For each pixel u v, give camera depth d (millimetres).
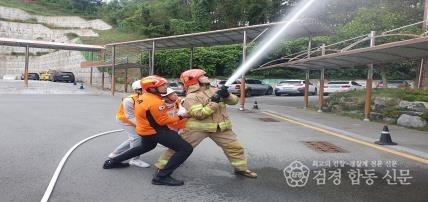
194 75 6145
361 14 21438
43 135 10266
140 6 59969
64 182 6035
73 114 15562
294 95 34062
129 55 41969
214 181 6199
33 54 57031
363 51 12797
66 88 33281
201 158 7719
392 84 31328
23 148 8492
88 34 58375
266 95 34688
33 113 15594
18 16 61406
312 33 20484
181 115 6141
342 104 18000
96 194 5504
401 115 13953
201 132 6238
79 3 70125
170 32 51125
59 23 62281
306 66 20047
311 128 12438
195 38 24547
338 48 21094
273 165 7250
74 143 9148
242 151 6469
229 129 6438
